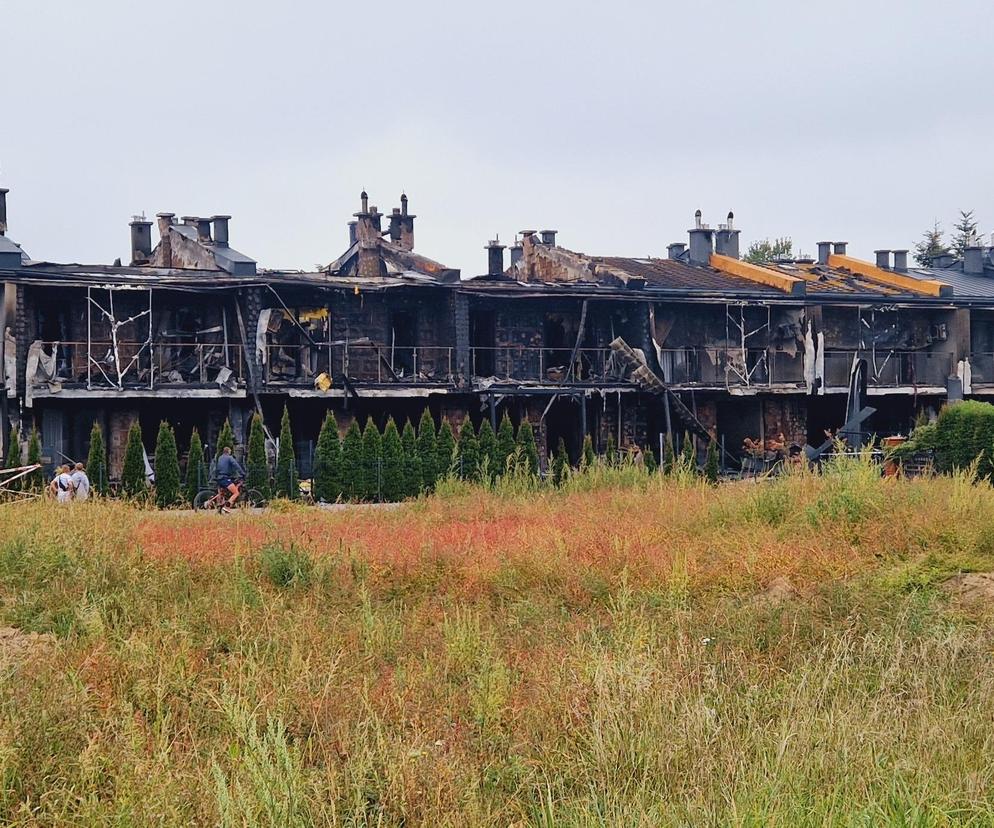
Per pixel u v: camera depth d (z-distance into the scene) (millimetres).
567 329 89000
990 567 33312
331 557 33969
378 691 21453
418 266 86125
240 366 75312
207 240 88125
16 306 69062
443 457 68312
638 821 15875
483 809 16984
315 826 16016
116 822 16031
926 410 101875
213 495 60625
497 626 28062
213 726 20078
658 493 46750
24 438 69750
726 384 91125
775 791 16312
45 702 19438
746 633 26047
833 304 95562
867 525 36938
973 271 120188
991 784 17406
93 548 33469
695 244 107375
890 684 21703
